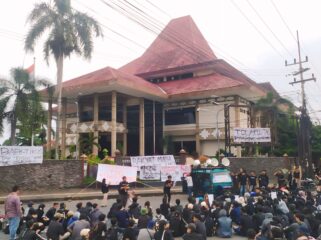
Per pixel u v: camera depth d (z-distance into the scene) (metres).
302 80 37.44
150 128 44.56
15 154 22.14
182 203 20.78
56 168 24.30
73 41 29.41
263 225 10.30
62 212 11.93
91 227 10.22
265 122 40.81
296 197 16.14
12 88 26.61
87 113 43.78
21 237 9.82
